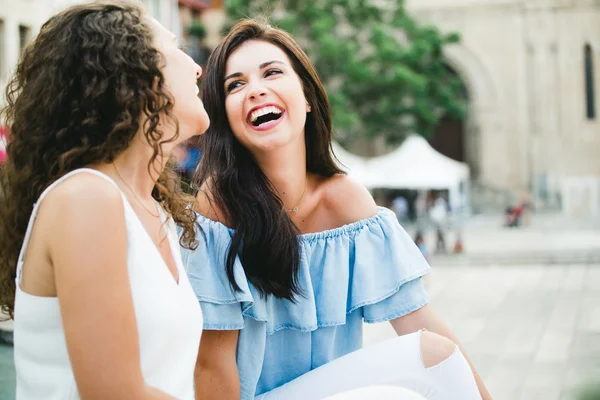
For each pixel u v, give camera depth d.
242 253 2.34
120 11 1.62
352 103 24.83
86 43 1.54
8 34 11.71
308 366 2.50
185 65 1.75
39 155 1.57
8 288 1.70
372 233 2.55
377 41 24.17
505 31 31.42
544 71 31.25
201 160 2.52
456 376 2.11
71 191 1.47
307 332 2.46
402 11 25.47
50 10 12.68
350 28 26.50
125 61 1.55
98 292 1.43
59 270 1.44
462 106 26.98
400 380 2.13
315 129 2.59
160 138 1.62
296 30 23.16
